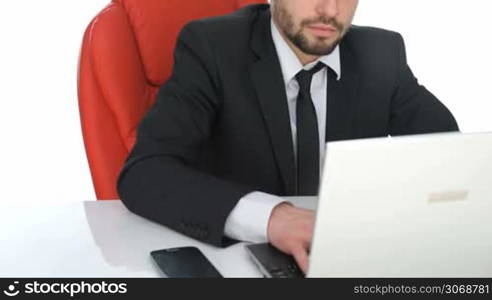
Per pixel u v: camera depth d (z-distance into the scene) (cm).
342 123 140
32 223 108
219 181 109
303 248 93
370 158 67
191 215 104
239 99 134
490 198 73
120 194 116
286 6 127
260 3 165
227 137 136
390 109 154
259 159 135
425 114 152
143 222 111
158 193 110
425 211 72
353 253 73
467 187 72
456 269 80
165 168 115
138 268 94
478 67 291
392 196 70
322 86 140
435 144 68
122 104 144
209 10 162
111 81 142
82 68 143
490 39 288
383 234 73
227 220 103
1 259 95
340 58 143
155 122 127
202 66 133
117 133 146
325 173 66
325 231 71
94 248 100
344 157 66
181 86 131
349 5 125
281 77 134
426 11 294
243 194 104
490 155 70
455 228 75
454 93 295
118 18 148
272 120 133
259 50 136
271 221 100
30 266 94
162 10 155
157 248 101
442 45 295
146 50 154
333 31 126
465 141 68
